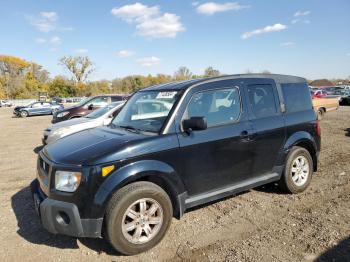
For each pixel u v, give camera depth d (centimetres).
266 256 327
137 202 337
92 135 411
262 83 477
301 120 508
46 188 343
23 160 835
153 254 341
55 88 7956
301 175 509
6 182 623
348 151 787
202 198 394
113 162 329
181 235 380
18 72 9862
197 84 410
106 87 8025
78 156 338
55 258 340
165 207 354
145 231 345
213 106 415
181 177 374
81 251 353
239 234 377
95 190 321
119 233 327
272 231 381
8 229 411
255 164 449
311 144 523
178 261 327
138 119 425
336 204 454
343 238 356
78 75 7894
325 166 659
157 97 422
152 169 346
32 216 451
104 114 879
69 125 841
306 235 367
